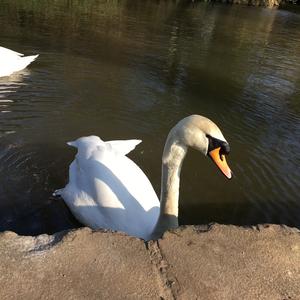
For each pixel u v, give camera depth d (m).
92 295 0.55
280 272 0.62
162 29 3.31
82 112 1.75
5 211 1.18
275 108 2.06
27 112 1.69
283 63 2.86
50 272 0.57
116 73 2.19
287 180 1.48
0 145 1.46
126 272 0.59
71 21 3.14
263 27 4.11
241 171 1.49
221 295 0.57
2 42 2.44
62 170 1.39
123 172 1.17
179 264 0.61
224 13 4.63
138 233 1.05
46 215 1.19
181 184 1.39
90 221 1.12
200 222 1.23
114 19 3.42
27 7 3.37
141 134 1.65
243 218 1.26
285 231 0.70
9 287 0.54
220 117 1.87
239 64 2.71
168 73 2.31
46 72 2.09
